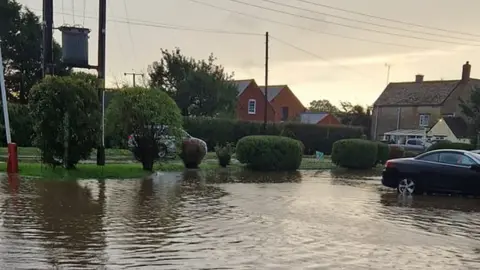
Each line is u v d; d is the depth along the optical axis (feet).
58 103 49.90
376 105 207.62
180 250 22.25
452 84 193.06
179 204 35.70
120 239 23.90
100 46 56.24
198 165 72.08
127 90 59.57
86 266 19.20
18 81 135.13
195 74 148.46
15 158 50.31
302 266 20.24
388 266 20.74
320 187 51.96
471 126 150.41
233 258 21.15
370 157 90.53
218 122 121.80
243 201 38.40
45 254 20.68
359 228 28.76
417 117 194.08
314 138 138.92
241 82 200.95
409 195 46.52
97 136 53.06
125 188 43.88
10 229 25.16
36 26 135.74
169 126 60.90
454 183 44.73
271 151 74.38
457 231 28.99
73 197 36.81
